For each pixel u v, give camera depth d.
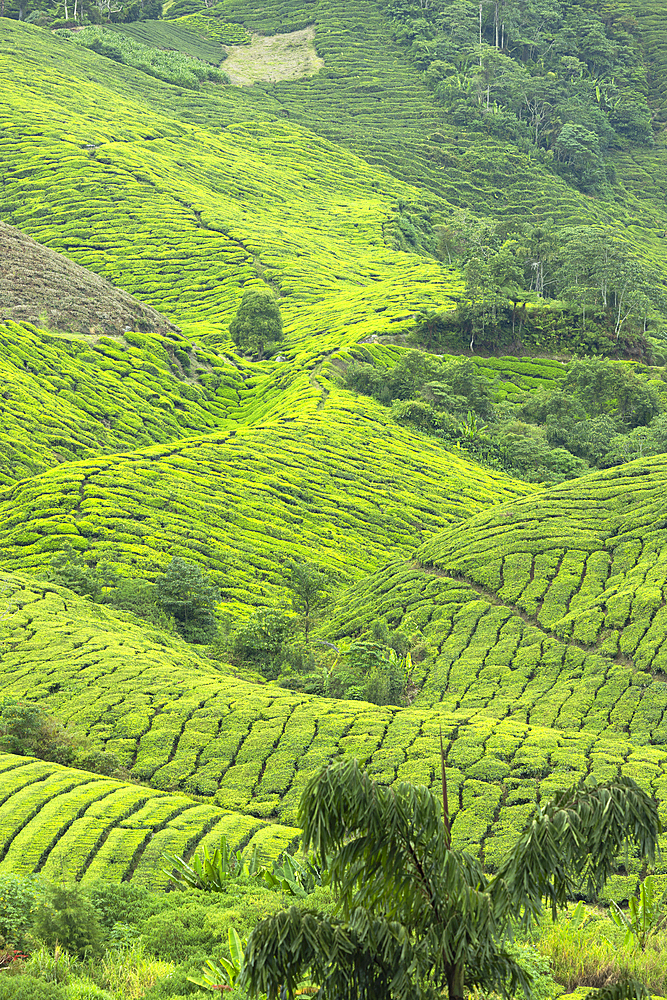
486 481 114.56
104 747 49.88
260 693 56.28
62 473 101.50
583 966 19.84
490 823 41.16
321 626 78.88
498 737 48.50
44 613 67.12
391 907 12.27
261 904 23.81
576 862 12.07
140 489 99.31
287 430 118.25
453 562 80.56
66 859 34.38
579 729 54.84
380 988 12.13
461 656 67.62
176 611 78.50
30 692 54.88
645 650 61.62
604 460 123.00
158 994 17.80
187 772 47.62
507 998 12.83
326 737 49.88
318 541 96.81
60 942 20.88
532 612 71.56
